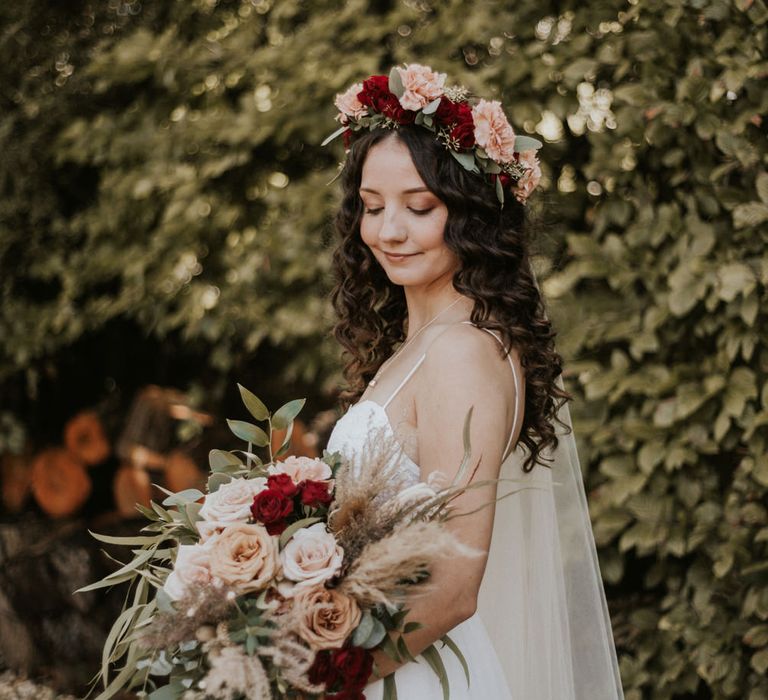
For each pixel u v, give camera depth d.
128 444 4.24
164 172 3.77
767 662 2.59
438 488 1.50
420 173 1.67
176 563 1.46
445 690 1.55
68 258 4.30
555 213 3.02
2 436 4.42
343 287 2.06
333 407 4.22
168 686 1.46
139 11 4.15
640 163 2.91
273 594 1.43
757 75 2.58
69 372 4.73
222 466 1.68
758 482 2.66
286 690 1.43
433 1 3.35
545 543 1.94
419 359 1.68
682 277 2.69
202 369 4.49
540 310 1.84
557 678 1.91
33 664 4.13
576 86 2.94
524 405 1.73
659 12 2.78
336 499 1.46
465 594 1.48
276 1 3.73
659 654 2.88
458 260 1.75
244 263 3.62
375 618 1.45
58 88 4.20
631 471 2.80
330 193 3.43
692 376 2.76
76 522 4.35
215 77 3.79
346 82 3.40
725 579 2.73
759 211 2.57
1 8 4.26
